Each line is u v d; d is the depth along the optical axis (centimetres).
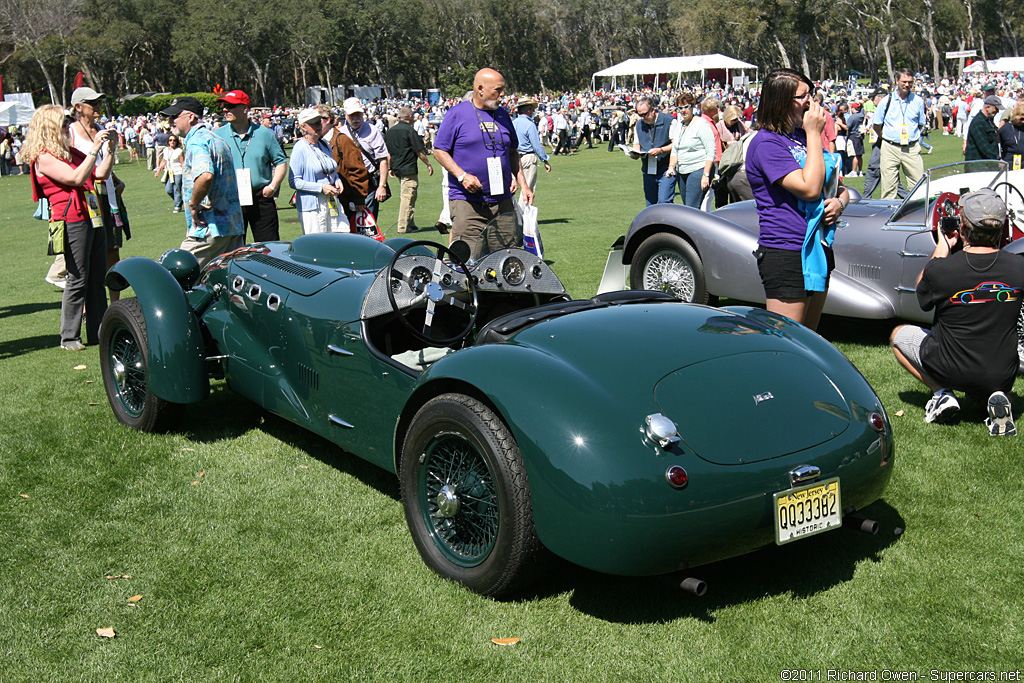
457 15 12194
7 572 336
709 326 342
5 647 287
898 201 650
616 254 722
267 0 10538
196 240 706
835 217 425
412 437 326
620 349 314
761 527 279
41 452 457
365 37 11544
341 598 313
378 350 371
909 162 1125
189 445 467
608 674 267
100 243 692
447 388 325
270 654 281
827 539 348
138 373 479
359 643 286
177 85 11444
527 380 295
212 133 698
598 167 2452
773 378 309
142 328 456
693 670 268
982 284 430
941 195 562
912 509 370
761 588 313
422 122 3378
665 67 6350
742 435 283
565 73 13088
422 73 12262
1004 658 269
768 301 441
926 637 280
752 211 677
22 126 3512
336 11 11112
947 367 445
